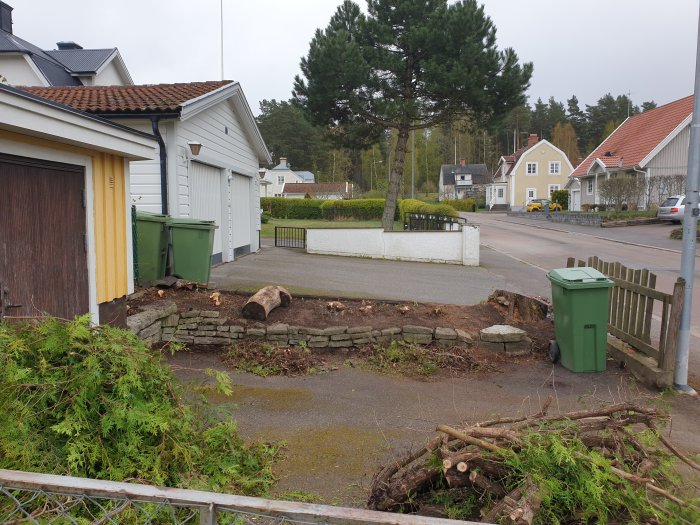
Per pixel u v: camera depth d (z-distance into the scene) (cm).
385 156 8350
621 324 718
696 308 1062
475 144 9906
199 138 1230
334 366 671
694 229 610
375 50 1988
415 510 297
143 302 756
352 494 366
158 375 334
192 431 344
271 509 182
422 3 2025
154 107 1050
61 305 549
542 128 10475
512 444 274
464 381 637
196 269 908
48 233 531
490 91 1936
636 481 252
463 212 6200
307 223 3653
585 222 3269
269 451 421
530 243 2422
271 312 770
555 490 248
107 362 312
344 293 1063
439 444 283
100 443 288
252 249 1783
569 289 661
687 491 287
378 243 1806
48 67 2170
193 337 725
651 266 1641
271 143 8381
